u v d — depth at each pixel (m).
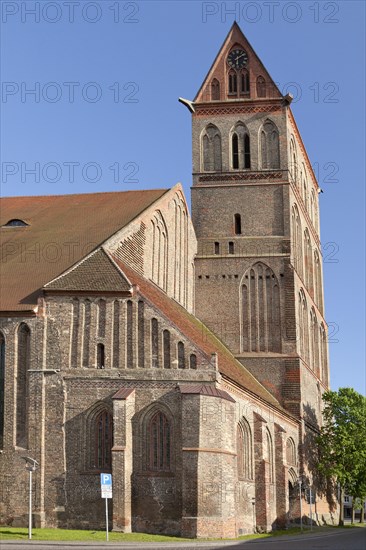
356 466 97.62
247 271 91.94
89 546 47.19
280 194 93.38
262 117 95.44
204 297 91.94
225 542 54.41
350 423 99.44
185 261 89.00
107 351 61.41
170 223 83.94
